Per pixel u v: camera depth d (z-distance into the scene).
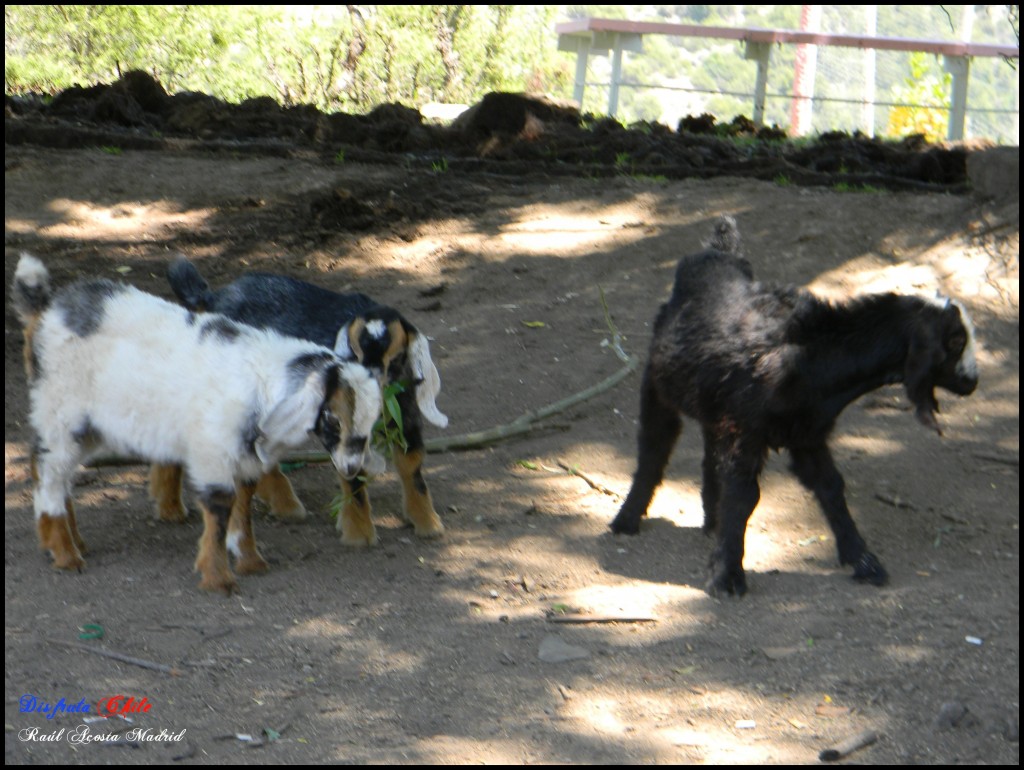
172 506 3.47
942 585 3.26
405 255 4.66
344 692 2.91
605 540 3.44
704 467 3.43
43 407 3.21
